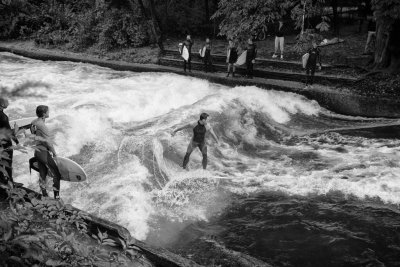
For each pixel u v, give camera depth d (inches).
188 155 396.5
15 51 921.5
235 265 259.3
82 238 226.5
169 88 639.8
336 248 291.9
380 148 470.0
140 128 462.0
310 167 424.5
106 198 337.4
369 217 330.0
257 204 351.9
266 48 790.5
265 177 401.4
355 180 390.6
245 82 647.8
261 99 581.0
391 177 394.0
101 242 158.2
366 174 402.0
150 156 397.7
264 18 623.2
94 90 622.8
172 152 419.5
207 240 296.8
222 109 517.7
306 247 293.4
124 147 412.5
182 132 448.5
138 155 399.5
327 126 545.3
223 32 684.7
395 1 550.3
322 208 344.2
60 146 408.2
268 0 606.9
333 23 870.4
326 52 721.6
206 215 334.3
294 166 429.4
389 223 321.1
